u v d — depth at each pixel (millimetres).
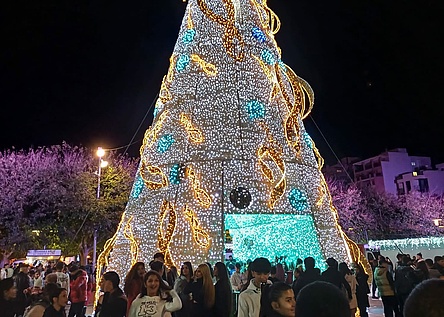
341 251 16016
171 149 16125
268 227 17844
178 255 14352
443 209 52219
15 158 34531
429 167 71438
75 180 33656
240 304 5910
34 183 33594
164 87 17688
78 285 11086
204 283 6535
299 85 17297
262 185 15312
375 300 18750
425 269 11648
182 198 15117
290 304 3729
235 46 16859
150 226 15211
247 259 17531
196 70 17094
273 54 17891
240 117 16141
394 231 48719
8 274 16406
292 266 15875
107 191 34875
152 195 15766
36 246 32375
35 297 8688
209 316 6371
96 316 8453
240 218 18031
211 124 16016
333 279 8516
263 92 16969
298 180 16031
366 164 74562
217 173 15258
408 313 1893
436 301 1827
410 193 57438
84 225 33094
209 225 14539
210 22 17672
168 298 5914
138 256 14922
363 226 45844
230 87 16547
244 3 18141
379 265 12562
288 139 16562
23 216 32812
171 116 16750
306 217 16203
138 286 6945
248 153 15656
